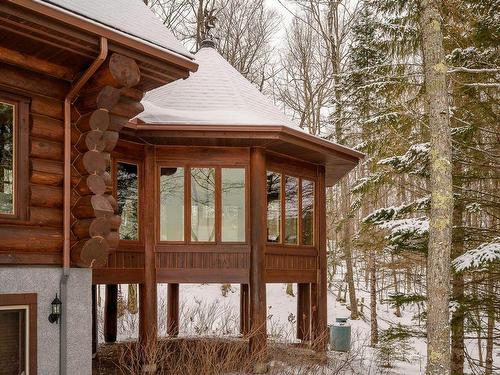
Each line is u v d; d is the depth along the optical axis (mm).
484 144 10789
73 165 6793
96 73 6668
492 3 10070
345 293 27094
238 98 11461
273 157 10961
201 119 10125
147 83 7703
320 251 12008
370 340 18641
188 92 11461
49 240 6387
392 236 10977
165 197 10320
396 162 11656
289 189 11398
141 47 6695
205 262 10211
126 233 9750
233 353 9258
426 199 11531
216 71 12289
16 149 6273
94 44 6320
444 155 6887
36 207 6348
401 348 15508
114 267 9445
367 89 14195
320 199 12195
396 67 13562
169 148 10320
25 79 6352
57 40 6117
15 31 5836
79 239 6645
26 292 6109
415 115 11414
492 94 10859
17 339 6051
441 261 6738
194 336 13164
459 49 10570
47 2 5844
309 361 10352
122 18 7203
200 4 22531
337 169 13133
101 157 6727
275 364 9578
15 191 6223
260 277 10109
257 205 10195
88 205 6547
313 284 12031
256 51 26906
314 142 10625
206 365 8844
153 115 10062
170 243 10172
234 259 10250
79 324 6578
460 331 11094
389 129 13992
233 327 15156
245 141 10078
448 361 6641
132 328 15375
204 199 10367
